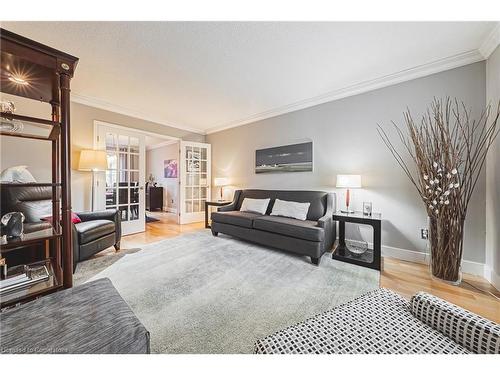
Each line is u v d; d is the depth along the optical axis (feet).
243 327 4.39
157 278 6.65
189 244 10.43
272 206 11.82
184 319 4.63
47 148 9.41
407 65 7.77
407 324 2.79
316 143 11.09
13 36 3.45
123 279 6.57
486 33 6.04
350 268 7.49
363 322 2.83
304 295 5.66
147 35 6.17
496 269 6.13
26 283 3.78
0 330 2.50
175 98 10.98
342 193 10.14
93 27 5.83
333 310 3.10
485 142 6.72
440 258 6.46
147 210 22.99
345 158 10.03
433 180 6.41
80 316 2.81
